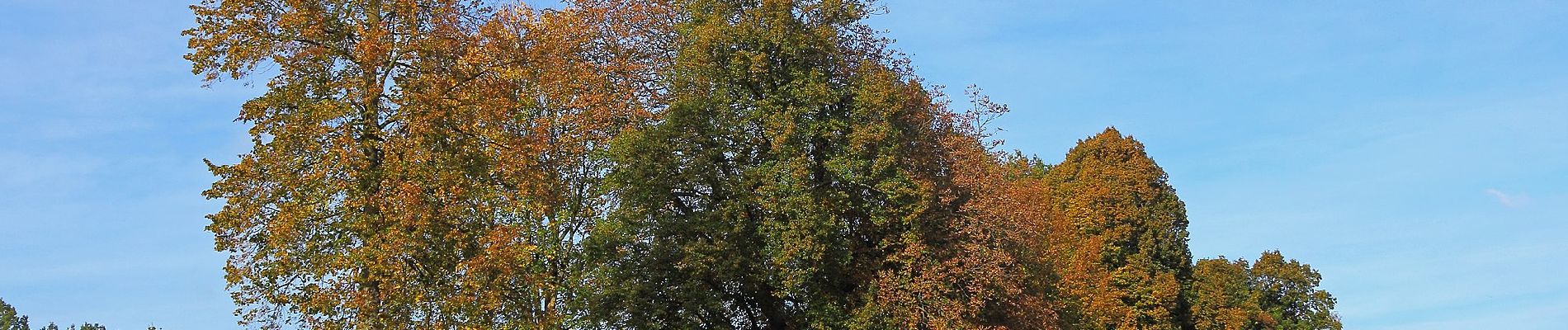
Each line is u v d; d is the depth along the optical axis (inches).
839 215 1509.6
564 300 1348.4
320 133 1052.5
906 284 1481.3
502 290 1096.2
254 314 1020.5
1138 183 2657.5
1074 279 2198.6
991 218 1572.3
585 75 1375.5
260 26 1071.6
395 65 1121.4
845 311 1502.2
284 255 1018.7
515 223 1181.7
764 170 1501.0
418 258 1048.8
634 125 1443.2
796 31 1578.5
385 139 1083.3
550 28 1387.8
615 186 1423.5
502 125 1159.6
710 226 1465.3
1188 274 2667.3
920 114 1584.6
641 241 1457.9
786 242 1448.1
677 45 1617.9
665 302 1453.0
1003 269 1541.6
